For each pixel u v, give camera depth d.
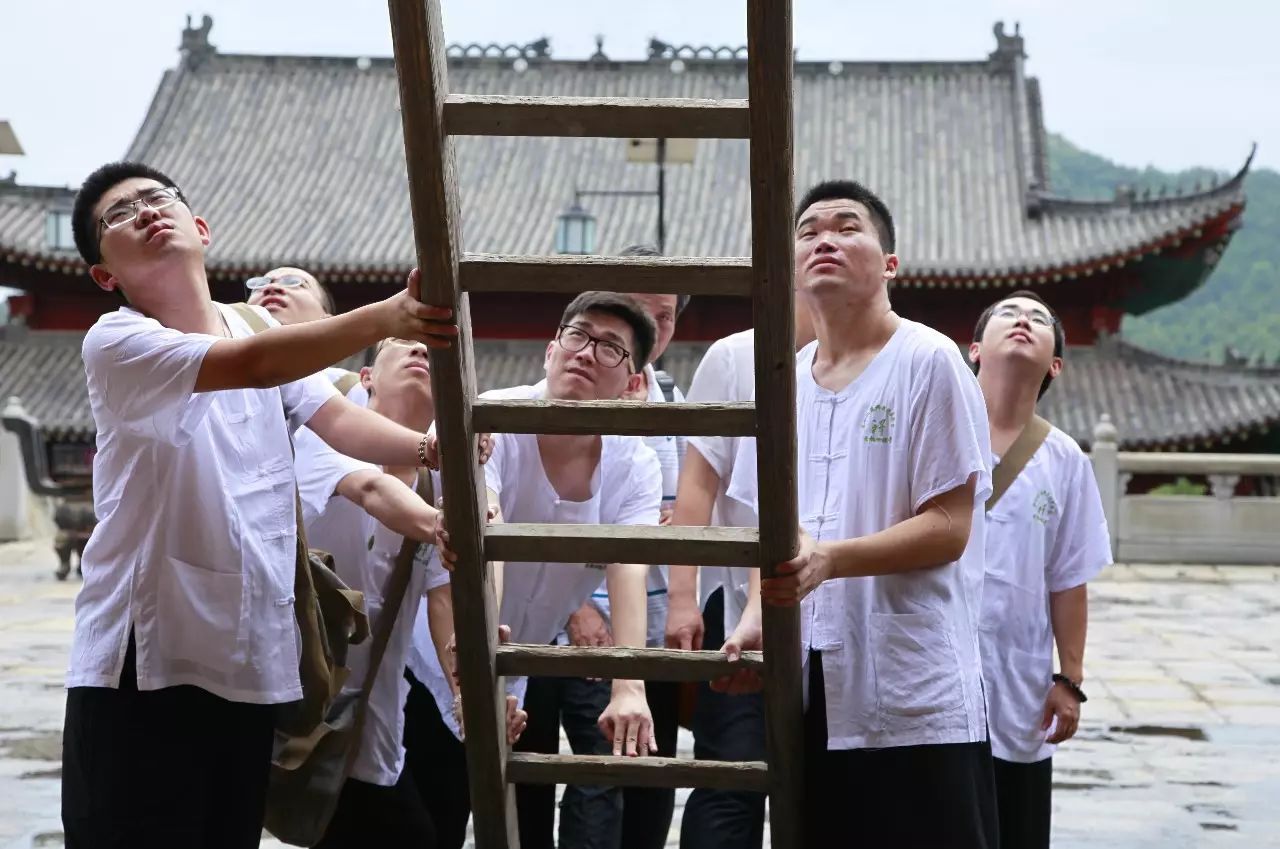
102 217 2.95
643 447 3.97
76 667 2.93
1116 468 16.11
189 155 29.00
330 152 29.19
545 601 3.82
